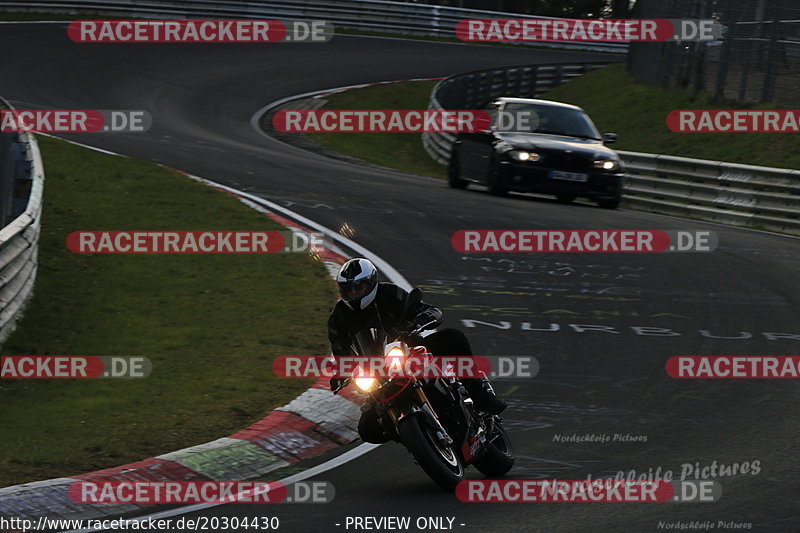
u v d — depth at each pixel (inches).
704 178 2775.6
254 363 1277.1
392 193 2576.3
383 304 887.1
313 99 4579.2
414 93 4916.3
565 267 1872.5
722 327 1485.0
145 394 1157.7
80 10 5526.6
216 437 1003.3
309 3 5935.0
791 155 3262.8
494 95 4995.1
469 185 3159.5
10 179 1781.5
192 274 1739.7
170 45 5393.7
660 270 1878.7
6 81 4124.0
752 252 2085.4
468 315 1521.9
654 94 4315.9
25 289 1541.6
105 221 2047.2
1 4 5536.4
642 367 1274.6
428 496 828.0
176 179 2438.5
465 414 882.1
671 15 4254.4
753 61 3686.0
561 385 1195.9
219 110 4170.8
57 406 1119.0
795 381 1208.8
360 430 937.5
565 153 2564.0
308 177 2751.0
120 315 1515.7
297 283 1692.9
